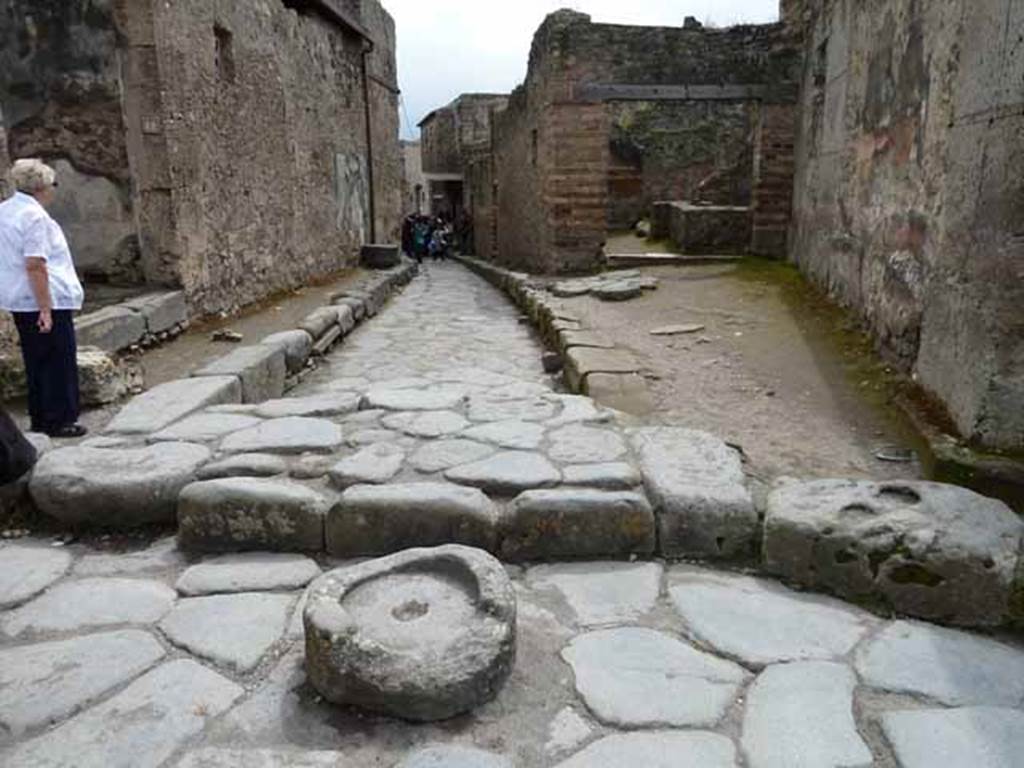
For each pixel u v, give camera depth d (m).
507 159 16.83
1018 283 3.13
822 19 8.16
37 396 4.02
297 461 3.50
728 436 4.14
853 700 2.21
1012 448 3.25
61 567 3.00
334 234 13.30
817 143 8.41
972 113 3.52
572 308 8.36
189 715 2.15
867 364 5.21
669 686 2.27
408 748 2.04
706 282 9.47
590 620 2.61
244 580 2.88
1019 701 2.21
